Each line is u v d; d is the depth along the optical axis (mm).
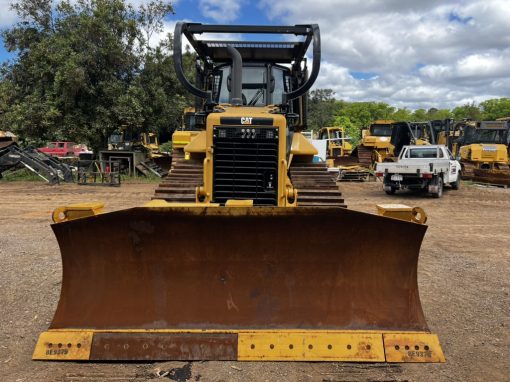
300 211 3662
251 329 3777
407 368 3623
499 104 89688
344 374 3518
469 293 5621
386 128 30031
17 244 8016
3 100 23328
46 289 5566
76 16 23750
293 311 3834
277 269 3869
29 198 14703
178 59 5641
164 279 3863
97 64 22969
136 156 22672
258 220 3729
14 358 3783
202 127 6270
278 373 3518
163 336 3729
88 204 4141
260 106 6641
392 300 3865
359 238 3824
